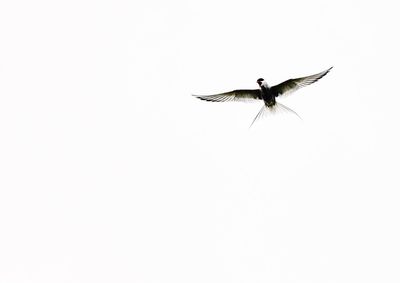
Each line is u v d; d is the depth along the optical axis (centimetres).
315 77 1586
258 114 1622
